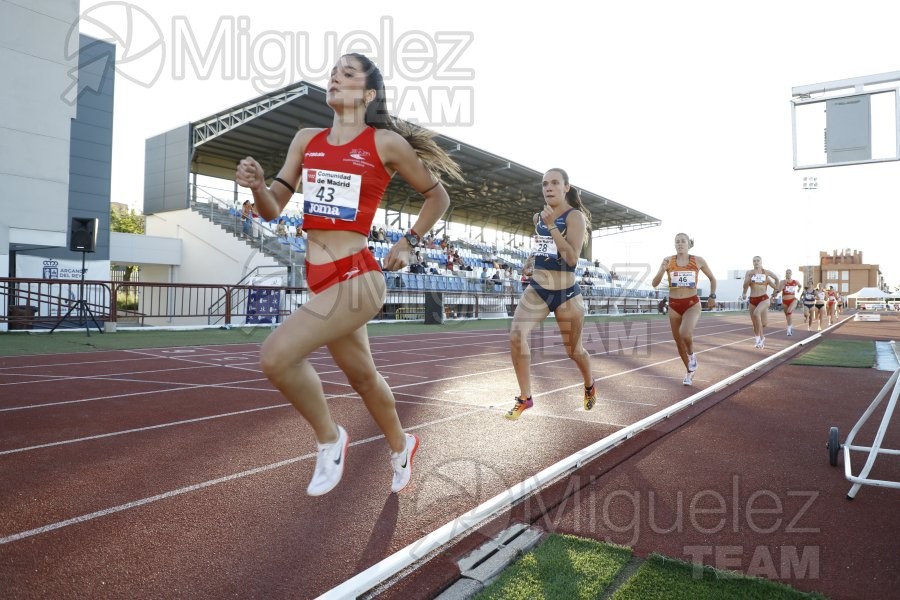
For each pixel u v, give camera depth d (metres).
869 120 11.97
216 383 6.69
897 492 3.19
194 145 22.48
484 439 4.23
